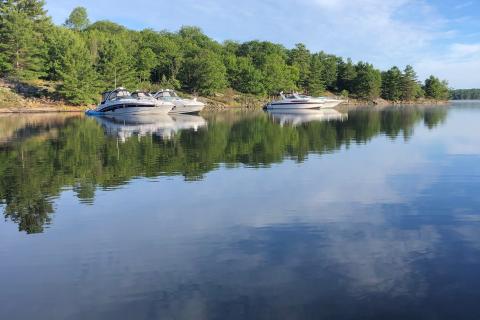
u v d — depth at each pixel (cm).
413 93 14162
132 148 2281
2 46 6700
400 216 1030
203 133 3155
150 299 643
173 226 977
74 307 624
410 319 574
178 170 1650
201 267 752
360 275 706
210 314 596
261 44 12988
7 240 901
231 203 1167
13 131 3306
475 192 1254
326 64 13200
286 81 11075
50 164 1784
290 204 1151
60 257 809
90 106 7106
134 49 9262
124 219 1034
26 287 688
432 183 1385
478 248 814
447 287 658
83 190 1326
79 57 7006
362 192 1278
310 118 5250
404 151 2156
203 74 9050
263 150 2209
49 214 1080
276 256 794
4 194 1281
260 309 606
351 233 913
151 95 5984
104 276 724
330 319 579
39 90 6994
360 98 13288
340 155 2031
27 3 8381
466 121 4512
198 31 12912
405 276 699
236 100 9694
